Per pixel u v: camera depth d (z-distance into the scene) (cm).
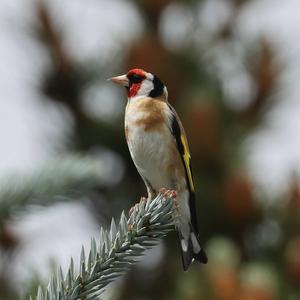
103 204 1158
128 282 1135
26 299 561
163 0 1259
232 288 863
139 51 1148
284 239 1066
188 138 1085
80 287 509
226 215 1063
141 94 927
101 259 525
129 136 874
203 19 1308
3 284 906
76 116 1182
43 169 690
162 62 1157
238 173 1070
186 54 1229
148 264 1145
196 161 1088
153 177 877
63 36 1196
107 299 600
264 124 1200
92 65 1190
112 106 1195
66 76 1184
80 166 693
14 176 683
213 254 922
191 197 871
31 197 679
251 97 1201
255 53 1230
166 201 554
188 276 948
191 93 1167
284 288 960
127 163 1177
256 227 1071
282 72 1197
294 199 1065
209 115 1089
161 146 861
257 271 900
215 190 1066
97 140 1178
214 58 1245
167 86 1152
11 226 906
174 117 873
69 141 1187
